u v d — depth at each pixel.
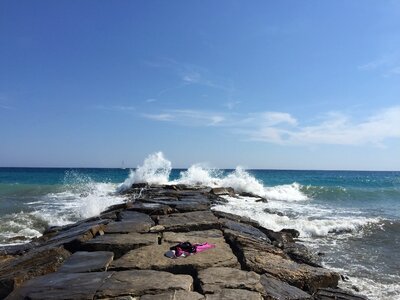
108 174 58.34
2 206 17.61
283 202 21.50
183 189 21.41
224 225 9.87
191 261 6.42
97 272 5.95
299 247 9.73
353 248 10.80
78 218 14.01
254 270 6.42
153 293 5.04
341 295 6.02
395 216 16.45
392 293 7.23
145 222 10.25
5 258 7.93
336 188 27.39
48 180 39.84
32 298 4.91
